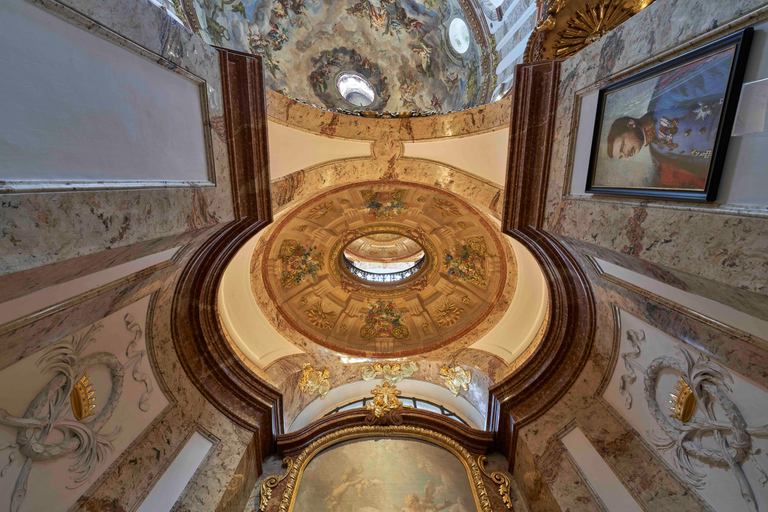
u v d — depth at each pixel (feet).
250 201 14.46
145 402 15.05
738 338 10.11
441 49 29.68
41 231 5.82
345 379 27.07
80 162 6.66
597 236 10.85
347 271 31.89
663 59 8.61
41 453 10.44
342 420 21.86
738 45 6.77
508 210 15.81
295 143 19.43
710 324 10.83
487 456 20.48
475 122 19.34
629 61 9.77
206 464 16.25
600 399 17.48
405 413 22.16
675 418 13.01
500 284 28.25
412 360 27.58
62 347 10.78
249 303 26.37
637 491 13.46
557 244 16.11
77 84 6.73
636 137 9.58
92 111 7.04
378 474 19.01
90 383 12.29
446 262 30.55
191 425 16.99
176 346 17.65
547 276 19.21
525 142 14.21
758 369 9.76
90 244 6.78
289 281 29.86
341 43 31.09
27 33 5.81
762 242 6.44
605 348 17.12
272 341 26.50
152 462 14.20
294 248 29.37
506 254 27.37
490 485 18.56
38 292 8.23
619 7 14.34
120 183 7.63
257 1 26.58
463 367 25.79
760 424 9.94
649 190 9.11
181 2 20.61
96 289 10.54
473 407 25.43
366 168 22.00
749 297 7.48
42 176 5.84
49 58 6.18
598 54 11.27
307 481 18.62
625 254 9.78
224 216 12.67
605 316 16.80
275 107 18.08
